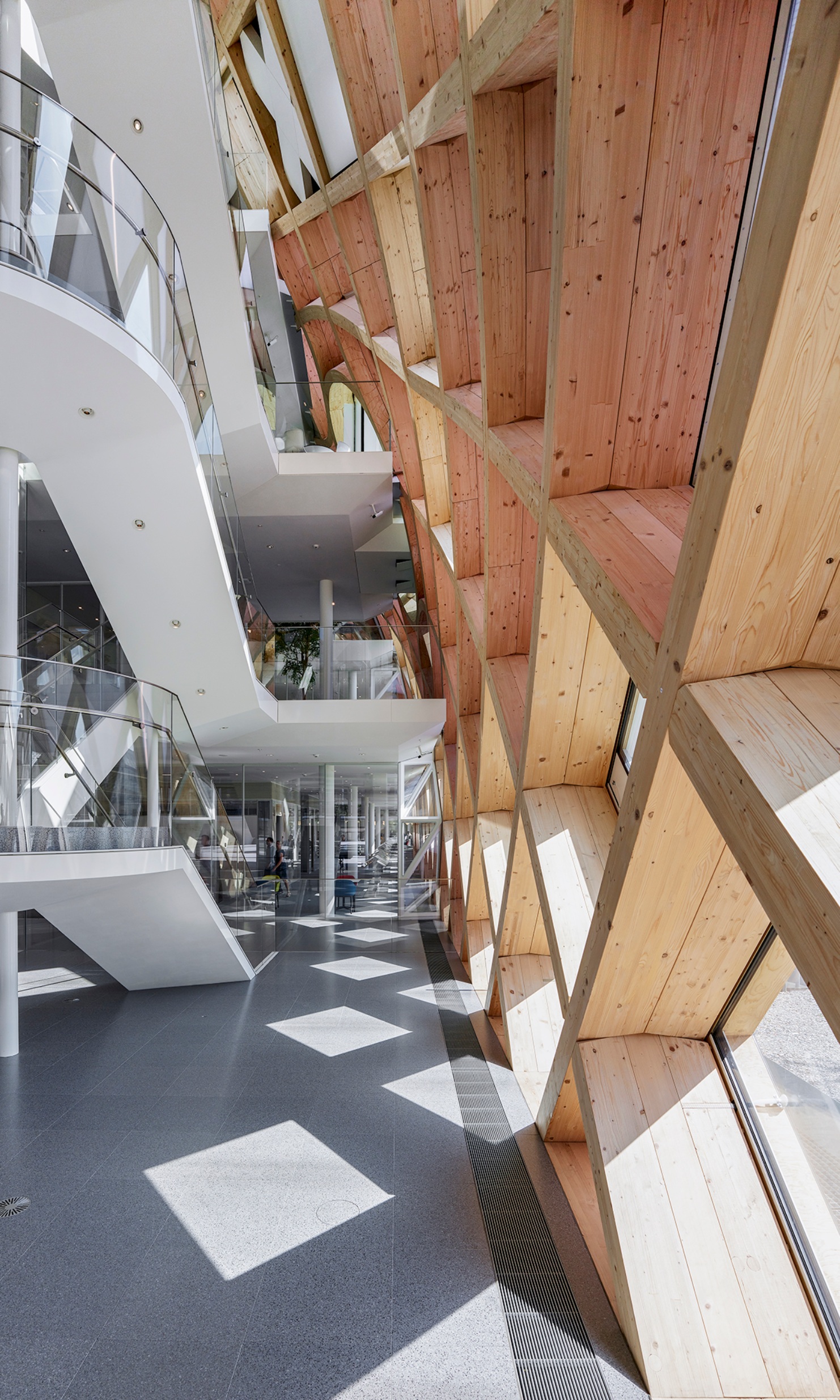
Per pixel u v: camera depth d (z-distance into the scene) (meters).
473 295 9.44
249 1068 9.83
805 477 3.09
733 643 3.68
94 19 9.52
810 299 2.65
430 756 22.70
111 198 8.34
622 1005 5.89
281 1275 5.56
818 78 2.38
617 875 5.06
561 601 6.66
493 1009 11.99
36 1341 4.86
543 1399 4.43
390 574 25.30
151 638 13.60
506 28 5.45
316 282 20.88
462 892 16.42
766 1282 4.94
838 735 3.35
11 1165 7.23
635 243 4.89
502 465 7.66
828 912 2.78
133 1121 8.22
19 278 6.97
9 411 8.77
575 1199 6.65
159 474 10.20
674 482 5.95
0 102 7.05
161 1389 4.45
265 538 21.72
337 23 9.95
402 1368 4.63
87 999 13.38
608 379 5.42
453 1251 5.88
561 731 7.95
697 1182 5.32
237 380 15.64
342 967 15.90
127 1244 5.95
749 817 3.27
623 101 4.41
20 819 8.12
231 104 19.22
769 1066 5.27
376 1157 7.42
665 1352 4.61
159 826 11.14
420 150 8.41
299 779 25.05
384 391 16.55
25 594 16.34
